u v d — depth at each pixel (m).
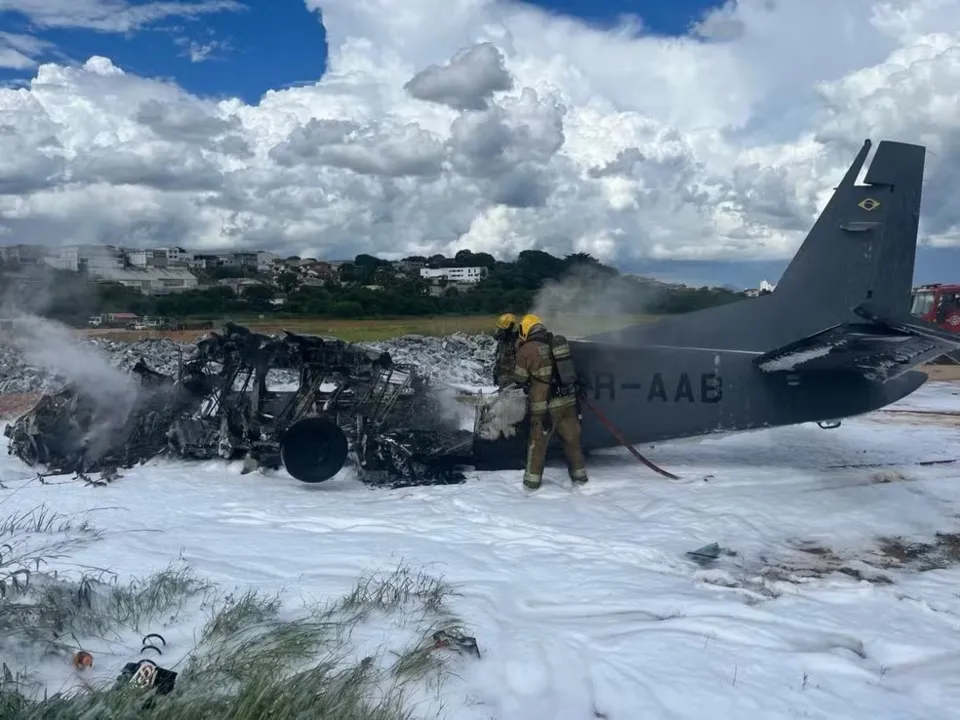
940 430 11.82
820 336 8.07
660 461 9.47
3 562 4.98
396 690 3.62
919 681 4.05
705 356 8.83
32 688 3.46
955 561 6.14
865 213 9.27
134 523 6.65
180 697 3.30
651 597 5.13
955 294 22.91
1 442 10.49
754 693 3.85
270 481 8.46
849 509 7.38
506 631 4.46
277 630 4.02
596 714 3.62
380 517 7.05
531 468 8.02
